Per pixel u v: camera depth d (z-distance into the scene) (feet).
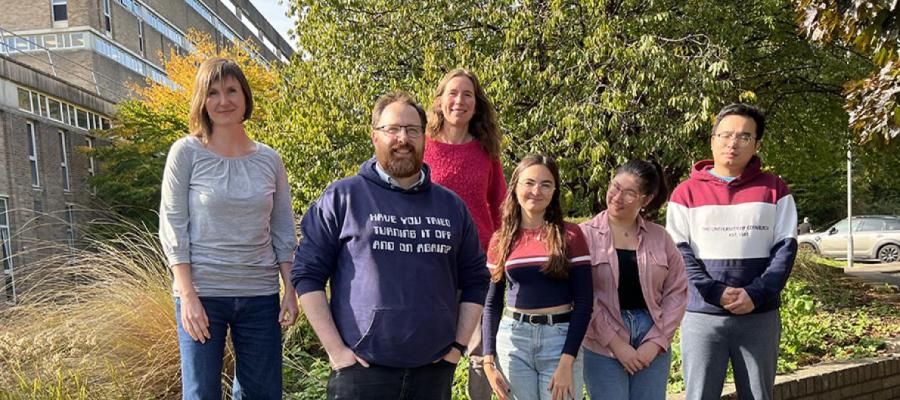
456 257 8.68
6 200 63.26
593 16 31.22
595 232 10.85
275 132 38.52
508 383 10.35
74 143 77.87
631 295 10.66
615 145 30.50
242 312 9.48
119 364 13.03
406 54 35.55
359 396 8.00
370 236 8.14
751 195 11.07
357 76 35.12
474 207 11.24
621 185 10.61
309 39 38.09
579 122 29.35
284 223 10.02
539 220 10.37
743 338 10.92
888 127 16.72
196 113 9.37
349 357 7.98
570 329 9.88
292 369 15.31
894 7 15.40
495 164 11.84
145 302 14.10
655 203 11.60
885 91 16.55
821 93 41.01
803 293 27.50
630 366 10.36
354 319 8.04
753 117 11.08
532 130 31.32
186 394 9.27
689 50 31.35
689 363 11.37
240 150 9.62
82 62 101.86
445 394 8.51
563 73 31.40
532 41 31.55
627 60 29.32
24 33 102.32
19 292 15.92
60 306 14.94
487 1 34.37
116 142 73.56
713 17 32.48
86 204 77.77
